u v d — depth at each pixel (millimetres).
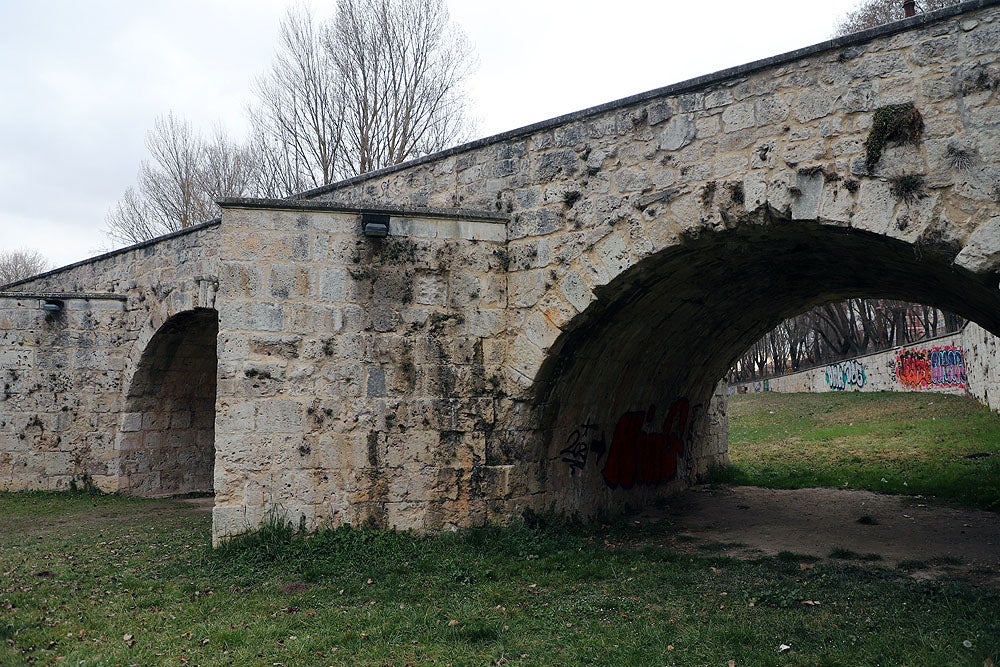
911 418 20547
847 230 6605
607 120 7961
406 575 7000
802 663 4820
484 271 8602
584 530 9203
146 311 13734
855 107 6496
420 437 8305
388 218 8344
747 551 8430
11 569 7445
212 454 15289
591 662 4957
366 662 4973
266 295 8133
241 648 5184
